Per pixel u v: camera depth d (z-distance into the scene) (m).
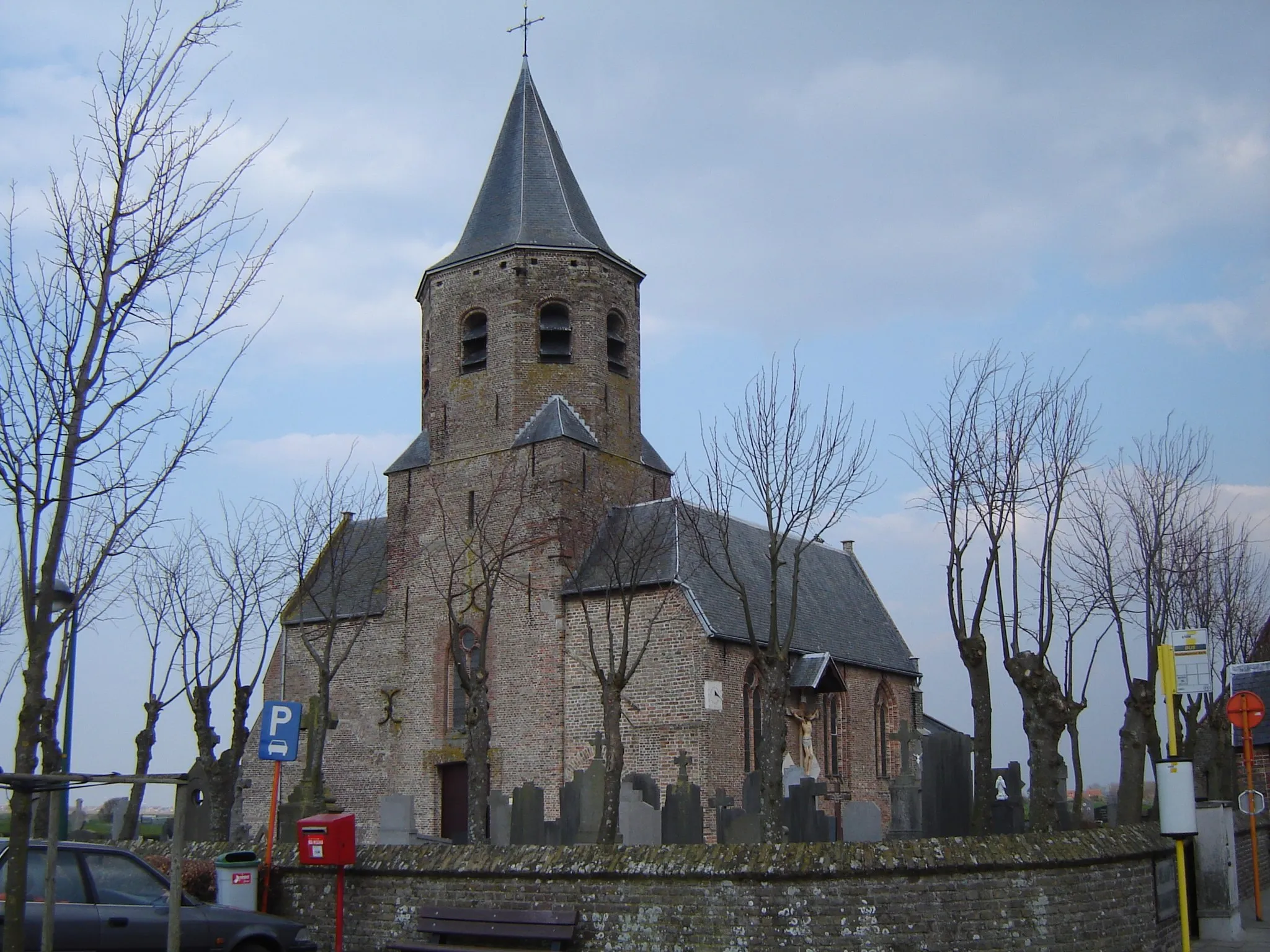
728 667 36.44
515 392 40.62
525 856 16.91
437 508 41.56
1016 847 15.69
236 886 18.16
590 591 37.72
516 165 43.81
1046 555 22.84
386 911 17.70
